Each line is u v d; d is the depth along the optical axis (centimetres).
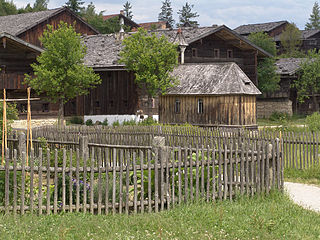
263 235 920
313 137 1784
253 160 1238
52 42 3441
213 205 1136
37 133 1967
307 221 1057
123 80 4081
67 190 1114
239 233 925
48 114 3781
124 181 1328
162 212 1073
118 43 4384
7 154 1004
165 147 1116
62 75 3444
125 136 1819
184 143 1778
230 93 3322
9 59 3569
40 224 946
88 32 5588
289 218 1061
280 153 1314
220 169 1180
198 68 3694
